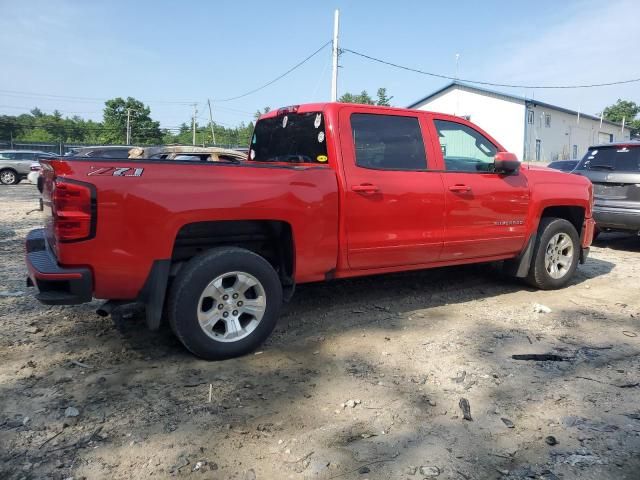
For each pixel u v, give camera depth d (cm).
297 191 410
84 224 338
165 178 361
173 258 402
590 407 331
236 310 396
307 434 297
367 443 289
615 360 404
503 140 4569
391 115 479
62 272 338
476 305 541
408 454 279
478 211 523
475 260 545
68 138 8450
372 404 331
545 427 307
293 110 498
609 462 274
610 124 6159
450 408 328
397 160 478
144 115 7450
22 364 383
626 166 843
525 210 563
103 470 263
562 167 1589
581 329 472
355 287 598
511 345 430
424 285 613
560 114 5022
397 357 403
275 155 527
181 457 274
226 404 330
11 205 1519
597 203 865
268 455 277
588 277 677
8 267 688
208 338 384
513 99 4469
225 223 412
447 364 391
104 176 343
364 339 440
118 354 404
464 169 523
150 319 371
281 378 366
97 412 318
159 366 383
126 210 347
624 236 1054
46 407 323
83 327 459
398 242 471
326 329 463
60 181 334
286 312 509
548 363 396
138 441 288
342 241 441
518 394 347
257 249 439
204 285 376
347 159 445
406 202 470
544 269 586
